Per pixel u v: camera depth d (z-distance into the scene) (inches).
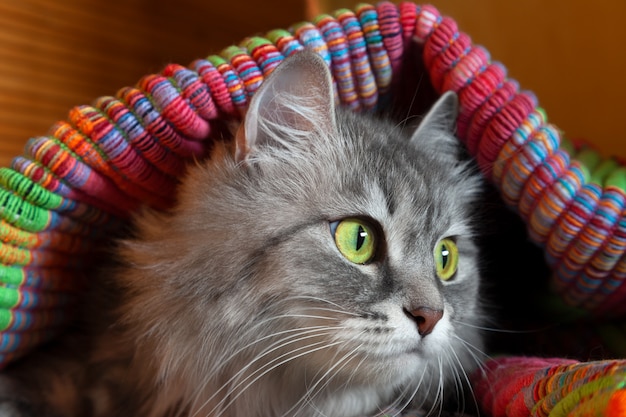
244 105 21.0
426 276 20.2
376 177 20.6
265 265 19.7
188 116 20.6
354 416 21.4
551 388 17.6
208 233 20.2
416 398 21.9
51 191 20.4
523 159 21.1
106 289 22.4
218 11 31.1
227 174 20.6
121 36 29.0
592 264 21.4
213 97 20.7
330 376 20.4
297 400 20.9
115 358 21.6
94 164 20.6
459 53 21.7
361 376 20.0
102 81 28.8
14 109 27.3
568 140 23.3
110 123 20.5
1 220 20.2
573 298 22.9
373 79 22.3
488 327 23.9
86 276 22.9
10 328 21.0
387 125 22.7
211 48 31.2
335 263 19.6
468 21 29.1
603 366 16.7
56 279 21.8
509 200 22.0
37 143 20.3
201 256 20.1
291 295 19.5
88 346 22.4
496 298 25.0
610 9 26.8
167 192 22.0
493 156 21.8
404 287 19.7
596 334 23.6
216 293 19.9
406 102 24.0
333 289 19.4
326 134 21.0
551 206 20.9
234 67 20.8
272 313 19.6
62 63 27.9
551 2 27.8
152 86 20.4
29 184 20.2
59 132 20.4
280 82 20.4
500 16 28.7
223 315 19.9
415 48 22.4
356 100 22.7
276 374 20.6
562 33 27.8
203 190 20.7
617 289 22.0
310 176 20.5
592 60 27.4
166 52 30.1
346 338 19.3
